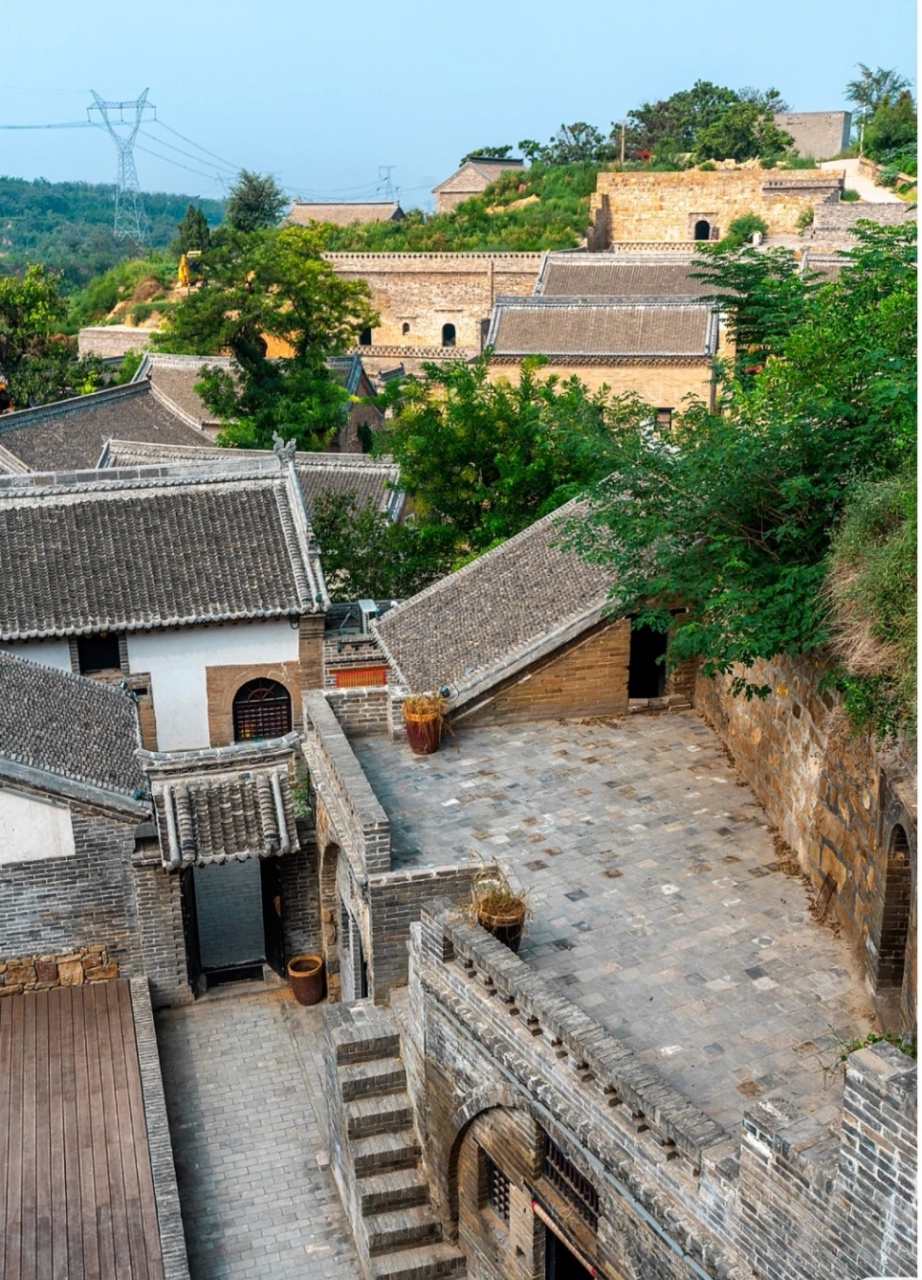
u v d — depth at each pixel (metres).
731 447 14.26
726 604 13.95
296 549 30.19
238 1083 18.41
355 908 16.70
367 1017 15.37
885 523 12.35
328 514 34.25
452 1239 14.39
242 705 30.27
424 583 32.59
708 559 15.09
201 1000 20.31
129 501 30.89
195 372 58.94
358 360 57.84
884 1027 11.56
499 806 16.25
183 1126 17.52
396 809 16.22
